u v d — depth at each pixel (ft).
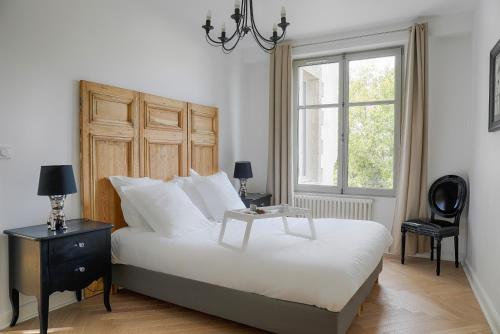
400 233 13.19
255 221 10.77
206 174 14.26
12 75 7.86
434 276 11.25
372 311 8.68
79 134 9.34
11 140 7.88
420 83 12.67
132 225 9.96
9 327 7.78
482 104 10.32
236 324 8.02
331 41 14.48
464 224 12.73
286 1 11.32
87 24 9.51
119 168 10.44
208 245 8.11
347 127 15.07
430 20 12.75
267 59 16.05
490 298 8.59
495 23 8.87
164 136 11.99
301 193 15.74
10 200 7.91
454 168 12.89
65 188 7.73
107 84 10.07
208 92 14.35
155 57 11.74
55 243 7.36
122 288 10.14
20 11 7.99
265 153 16.60
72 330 7.70
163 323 8.05
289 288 6.72
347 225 10.01
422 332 7.68
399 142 14.05
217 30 13.85
